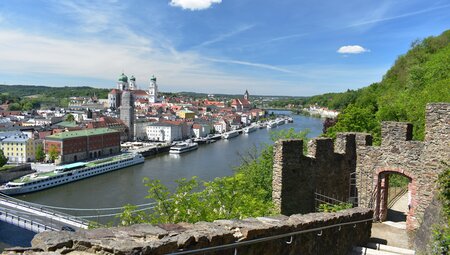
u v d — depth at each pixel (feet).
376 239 67.31
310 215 48.14
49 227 200.44
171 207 79.71
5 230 229.25
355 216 58.34
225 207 76.23
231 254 33.37
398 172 83.41
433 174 76.69
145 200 293.84
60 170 382.01
